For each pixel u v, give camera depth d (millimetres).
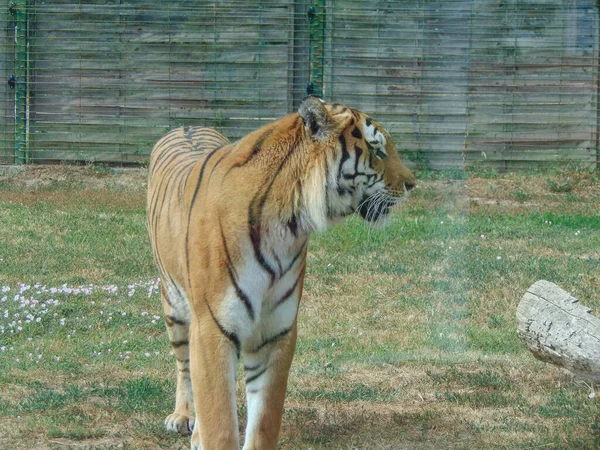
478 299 11812
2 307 11078
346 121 6285
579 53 20484
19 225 14930
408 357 9719
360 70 20328
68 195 17500
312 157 6145
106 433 7352
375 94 20422
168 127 20203
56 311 11062
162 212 7203
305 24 20000
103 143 20203
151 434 7309
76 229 14906
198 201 6312
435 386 8695
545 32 20438
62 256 13414
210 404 6051
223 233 6035
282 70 20078
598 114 20688
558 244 14695
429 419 7691
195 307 6184
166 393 8359
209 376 6070
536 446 7012
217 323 6062
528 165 20781
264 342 6363
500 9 20297
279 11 19922
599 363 7625
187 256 6328
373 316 11406
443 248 14289
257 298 6121
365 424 7617
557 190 19422
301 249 6285
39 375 8836
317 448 7070
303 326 11062
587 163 20750
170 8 19875
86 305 11398
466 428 7492
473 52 20438
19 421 7480
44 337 10250
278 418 6379
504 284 12391
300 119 6285
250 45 20031
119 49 19969
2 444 7035
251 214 6035
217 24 19953
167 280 7203
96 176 19281
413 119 20547
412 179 6594
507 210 17734
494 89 20594
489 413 7906
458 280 12602
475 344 10125
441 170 20531
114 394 8266
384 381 8852
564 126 20688
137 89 20078
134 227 15180
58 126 20156
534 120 20672
